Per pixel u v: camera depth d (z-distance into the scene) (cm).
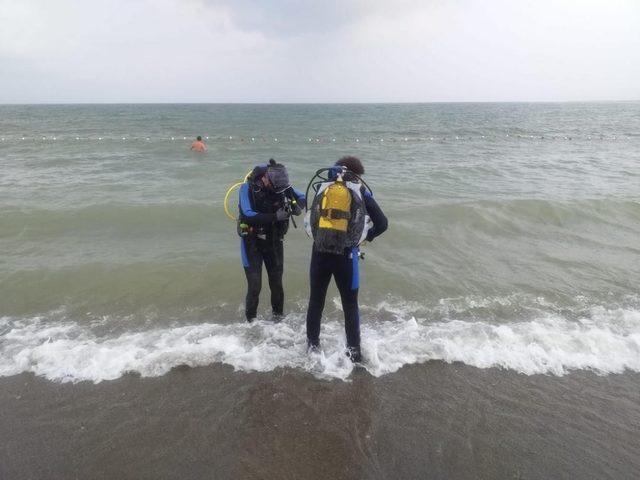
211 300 444
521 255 586
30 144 2208
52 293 448
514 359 342
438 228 695
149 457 245
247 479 230
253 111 9762
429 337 371
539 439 263
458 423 275
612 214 783
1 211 730
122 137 2809
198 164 1512
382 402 294
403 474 235
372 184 1092
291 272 508
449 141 2856
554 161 1733
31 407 282
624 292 473
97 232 662
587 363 340
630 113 8488
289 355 343
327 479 231
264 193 367
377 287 478
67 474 233
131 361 328
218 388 304
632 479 236
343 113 8556
